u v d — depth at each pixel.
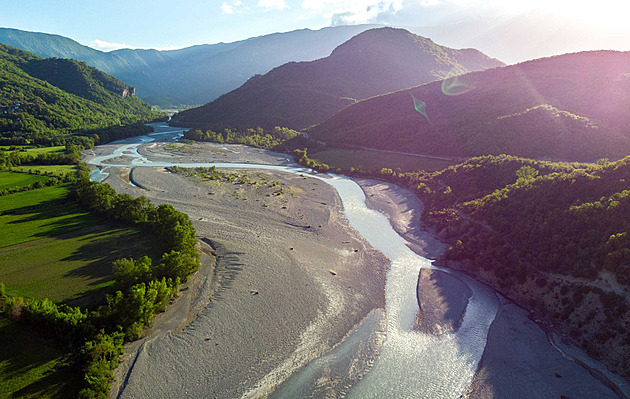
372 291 55.50
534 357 41.88
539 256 54.25
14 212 79.06
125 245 64.00
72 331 40.25
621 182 56.41
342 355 42.28
